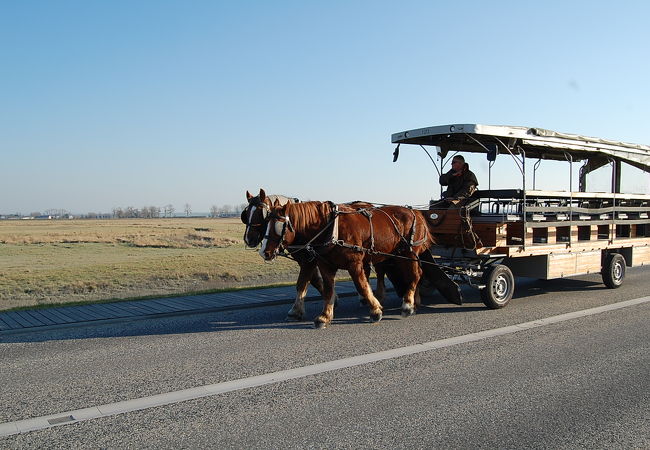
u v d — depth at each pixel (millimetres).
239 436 4340
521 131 9953
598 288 12742
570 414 4785
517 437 4305
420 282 10859
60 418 4730
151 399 5191
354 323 8750
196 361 6508
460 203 10180
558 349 7016
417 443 4195
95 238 53375
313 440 4254
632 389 5453
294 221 8148
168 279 19875
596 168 13352
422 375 5918
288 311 9859
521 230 10031
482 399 5156
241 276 20578
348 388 5484
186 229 75750
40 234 61094
